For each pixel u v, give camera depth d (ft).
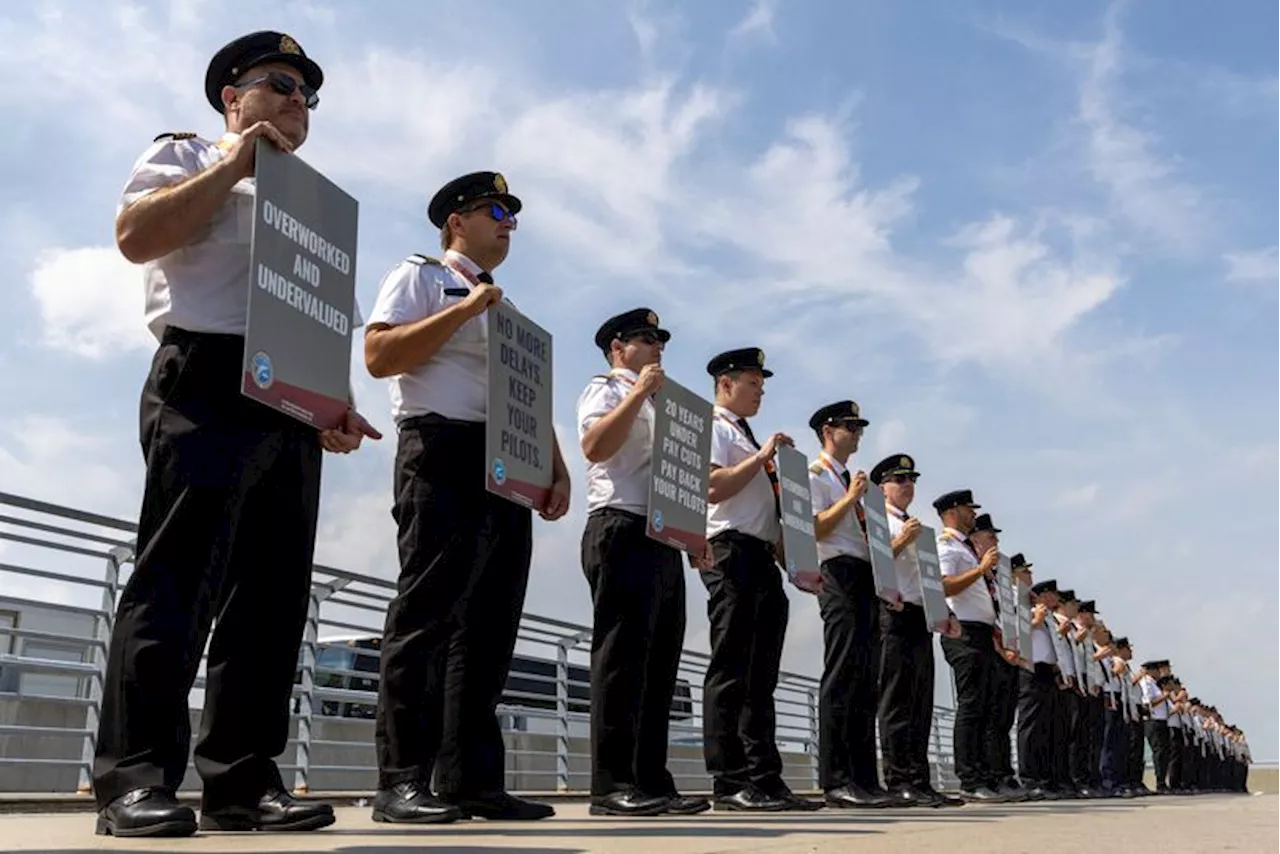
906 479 29.32
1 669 21.90
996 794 32.94
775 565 20.95
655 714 18.02
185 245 10.41
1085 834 12.90
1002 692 35.37
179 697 9.66
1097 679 52.24
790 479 22.04
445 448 13.66
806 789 47.88
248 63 11.57
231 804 10.89
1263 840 12.19
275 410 10.58
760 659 20.62
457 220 15.23
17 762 20.27
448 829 11.73
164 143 10.65
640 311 19.06
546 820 14.57
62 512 21.30
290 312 10.55
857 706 23.82
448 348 13.97
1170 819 18.75
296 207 10.76
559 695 35.04
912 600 27.84
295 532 11.06
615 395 17.95
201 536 9.91
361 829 11.55
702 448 18.61
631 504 17.46
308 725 26.45
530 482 14.35
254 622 11.05
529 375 14.55
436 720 13.39
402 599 13.47
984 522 36.52
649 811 16.38
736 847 9.16
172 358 10.19
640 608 17.08
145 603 9.69
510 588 14.46
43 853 7.63
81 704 21.83
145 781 9.27
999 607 34.71
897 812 20.83
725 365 22.43
